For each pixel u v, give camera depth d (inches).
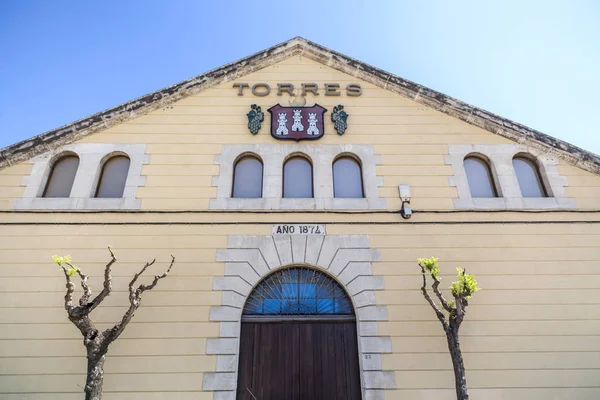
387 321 330.6
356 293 341.1
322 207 373.4
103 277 340.5
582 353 324.2
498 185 393.4
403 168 396.8
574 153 402.3
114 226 360.5
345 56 448.5
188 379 307.3
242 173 400.2
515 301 341.4
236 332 325.1
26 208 364.5
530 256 359.6
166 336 320.5
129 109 412.5
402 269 350.9
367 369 313.3
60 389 303.3
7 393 300.8
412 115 425.1
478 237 366.0
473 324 331.9
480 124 420.8
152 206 371.2
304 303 345.4
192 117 417.1
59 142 398.0
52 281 337.4
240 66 441.4
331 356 326.3
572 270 354.9
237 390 312.3
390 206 377.7
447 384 310.7
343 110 423.8
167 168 390.0
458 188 388.2
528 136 411.2
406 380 310.7
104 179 393.4
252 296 347.6
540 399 307.9
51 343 316.2
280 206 372.5
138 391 302.7
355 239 361.7
